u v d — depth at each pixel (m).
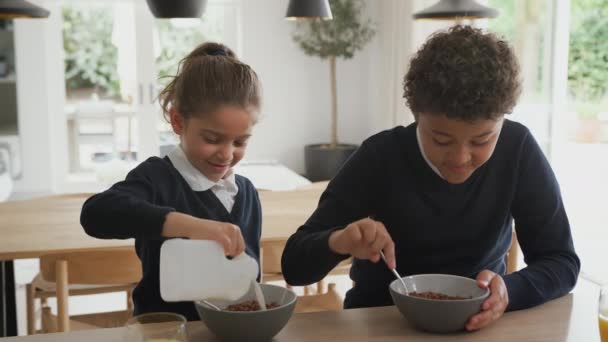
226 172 1.43
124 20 5.62
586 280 3.67
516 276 1.29
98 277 2.01
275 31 5.98
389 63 5.24
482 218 1.39
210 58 1.32
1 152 5.50
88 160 5.72
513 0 4.29
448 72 1.08
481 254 1.41
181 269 0.99
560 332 1.16
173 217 1.10
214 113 1.26
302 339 1.11
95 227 1.19
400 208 1.39
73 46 5.58
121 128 5.74
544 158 1.44
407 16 4.89
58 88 5.60
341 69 6.18
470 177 1.37
